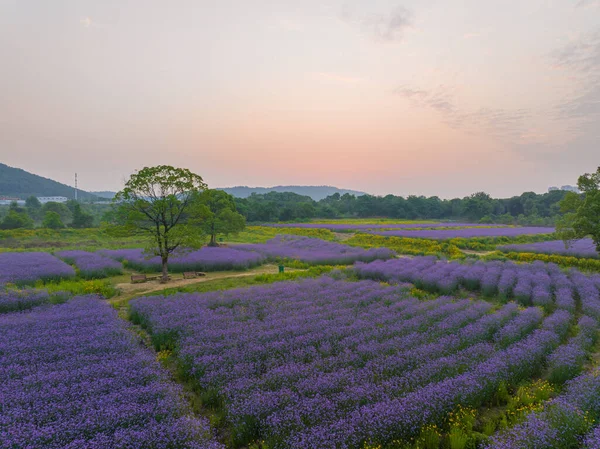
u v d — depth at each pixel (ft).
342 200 482.69
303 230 219.00
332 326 43.57
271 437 22.82
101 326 42.42
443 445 24.32
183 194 81.51
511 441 21.58
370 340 39.47
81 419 22.84
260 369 33.32
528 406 28.50
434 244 142.82
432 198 452.35
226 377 30.86
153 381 29.25
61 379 28.53
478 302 57.57
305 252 121.70
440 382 28.96
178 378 33.65
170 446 21.16
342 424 23.09
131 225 76.48
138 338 41.04
